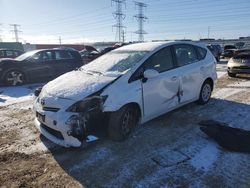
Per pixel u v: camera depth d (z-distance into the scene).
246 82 9.42
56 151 4.07
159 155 3.86
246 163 3.60
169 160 3.72
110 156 3.86
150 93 4.54
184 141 4.31
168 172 3.42
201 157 3.79
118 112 4.08
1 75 10.06
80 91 3.96
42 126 4.19
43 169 3.58
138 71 4.43
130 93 4.18
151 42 5.48
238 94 7.38
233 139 4.17
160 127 4.90
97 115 3.89
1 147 4.27
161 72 4.84
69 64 11.72
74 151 4.04
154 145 4.18
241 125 4.95
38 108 4.13
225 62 21.12
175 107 5.23
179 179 3.27
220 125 4.69
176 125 5.00
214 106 6.17
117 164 3.64
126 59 4.77
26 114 6.10
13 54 17.06
